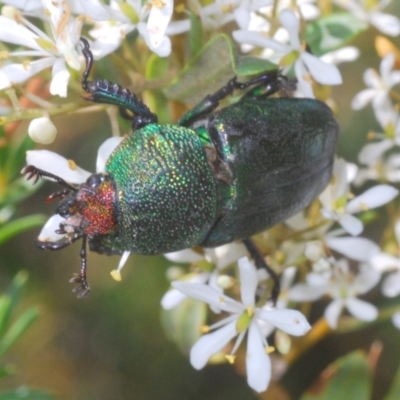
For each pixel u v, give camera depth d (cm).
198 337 13
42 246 11
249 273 12
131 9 12
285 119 12
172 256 12
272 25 12
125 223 11
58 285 17
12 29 11
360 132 16
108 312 17
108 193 11
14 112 12
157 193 11
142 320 17
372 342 16
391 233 13
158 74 12
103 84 11
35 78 12
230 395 17
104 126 16
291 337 13
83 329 17
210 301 12
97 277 16
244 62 11
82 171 12
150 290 16
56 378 17
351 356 13
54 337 17
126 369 17
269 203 12
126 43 12
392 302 16
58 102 12
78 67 11
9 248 17
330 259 12
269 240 12
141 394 17
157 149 11
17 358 17
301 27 12
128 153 11
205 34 12
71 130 16
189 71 12
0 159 12
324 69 12
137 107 12
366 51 16
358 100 13
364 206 12
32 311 12
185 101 12
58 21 11
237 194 12
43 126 11
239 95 12
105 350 17
